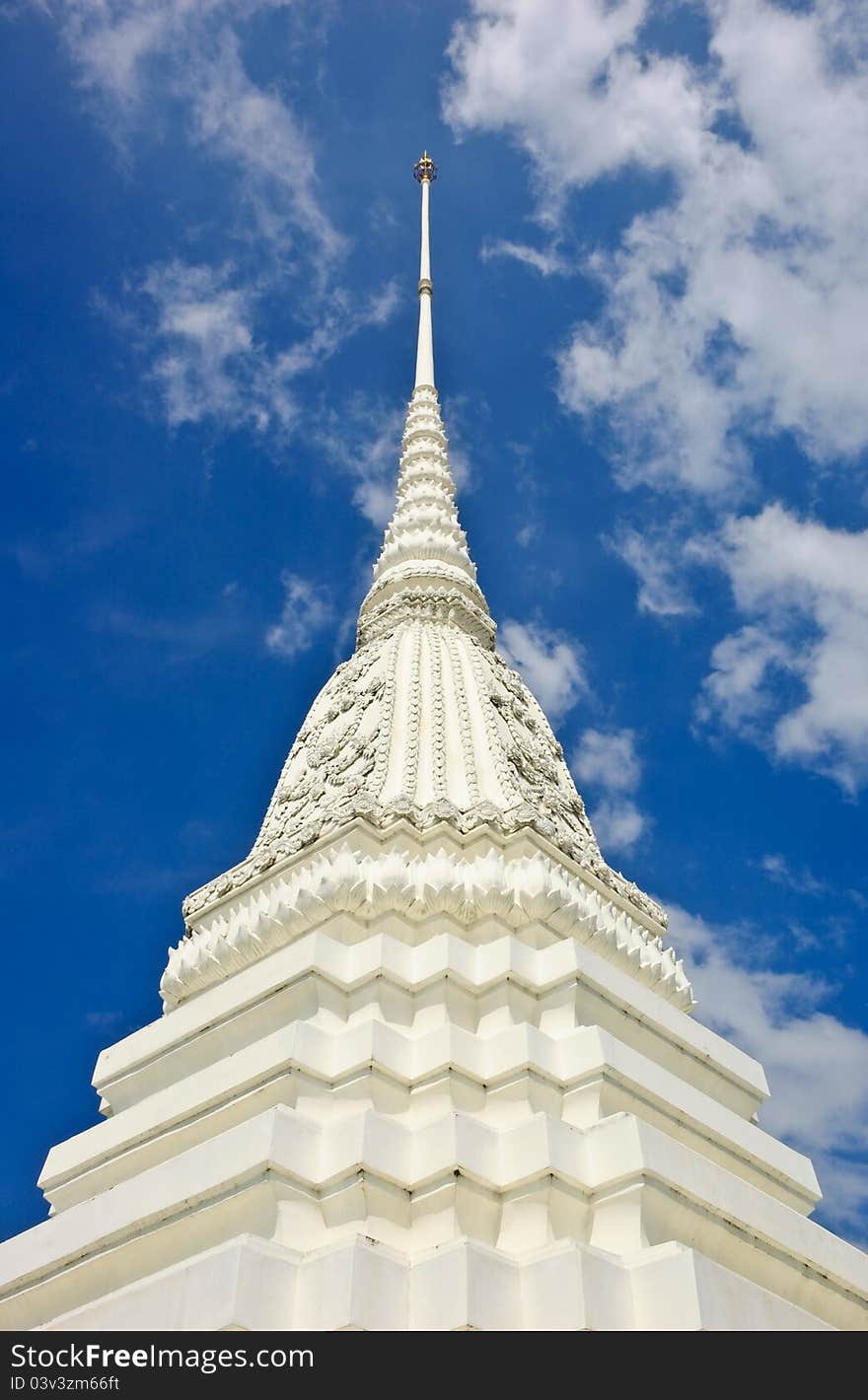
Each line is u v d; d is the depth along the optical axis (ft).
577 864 86.69
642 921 90.68
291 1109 64.28
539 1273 55.52
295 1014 72.74
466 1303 53.16
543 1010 73.15
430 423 143.33
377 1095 66.49
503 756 93.71
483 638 114.32
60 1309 63.46
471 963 74.84
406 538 125.08
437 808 83.82
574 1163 62.59
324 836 84.02
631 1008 75.77
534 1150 62.28
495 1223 61.52
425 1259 56.18
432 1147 62.85
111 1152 72.64
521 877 79.97
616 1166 61.77
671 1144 63.72
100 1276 63.05
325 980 72.74
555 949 75.15
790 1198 74.02
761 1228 64.39
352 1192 60.29
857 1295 67.21
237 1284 52.95
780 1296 64.18
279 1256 55.42
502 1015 71.97
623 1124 63.10
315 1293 54.29
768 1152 74.08
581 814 101.50
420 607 113.19
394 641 106.52
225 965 82.17
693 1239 62.23
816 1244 66.95
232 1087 68.54
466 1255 54.85
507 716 100.42
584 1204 61.62
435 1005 72.43
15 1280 65.62
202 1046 76.02
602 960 75.97
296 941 79.20
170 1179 63.21
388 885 78.02
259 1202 60.08
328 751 96.58
